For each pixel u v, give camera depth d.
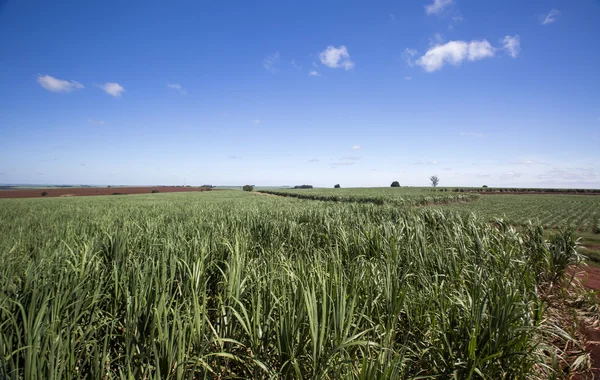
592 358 3.42
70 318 2.67
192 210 14.70
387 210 10.02
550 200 43.69
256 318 2.53
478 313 2.80
